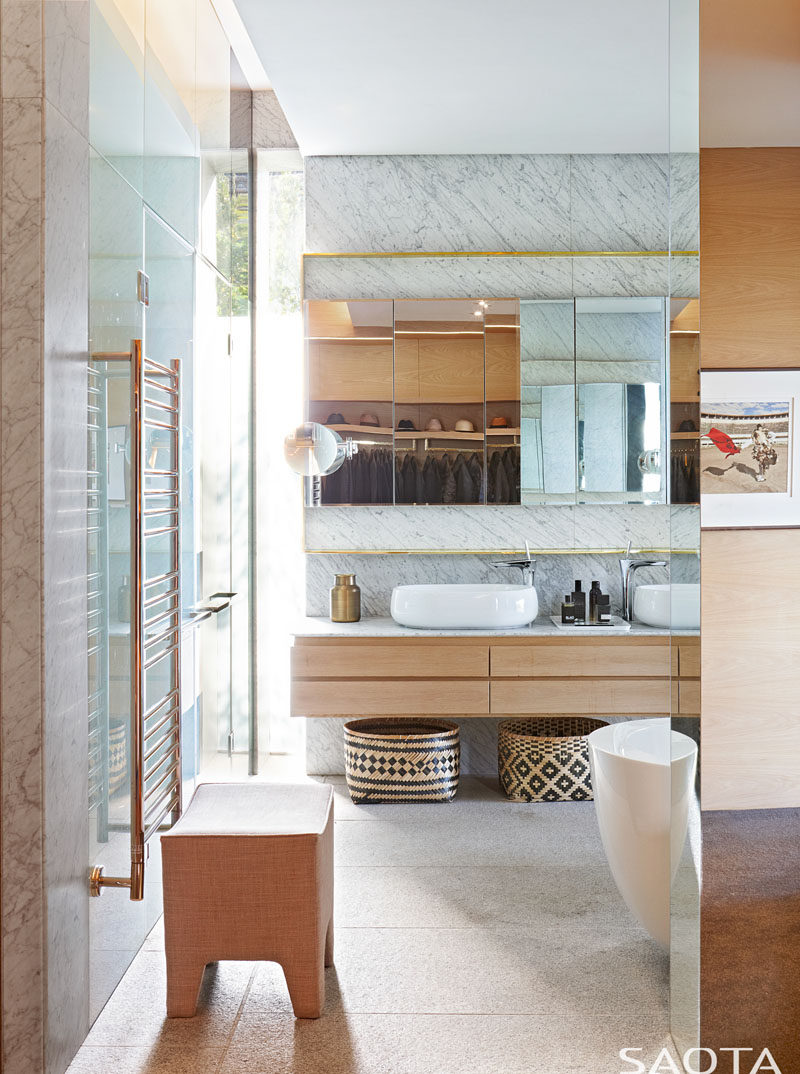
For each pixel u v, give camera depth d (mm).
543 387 4434
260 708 4633
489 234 4520
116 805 2566
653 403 4426
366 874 3361
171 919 2426
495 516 4570
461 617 4141
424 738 4156
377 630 4156
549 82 3664
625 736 3125
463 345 4445
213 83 3635
